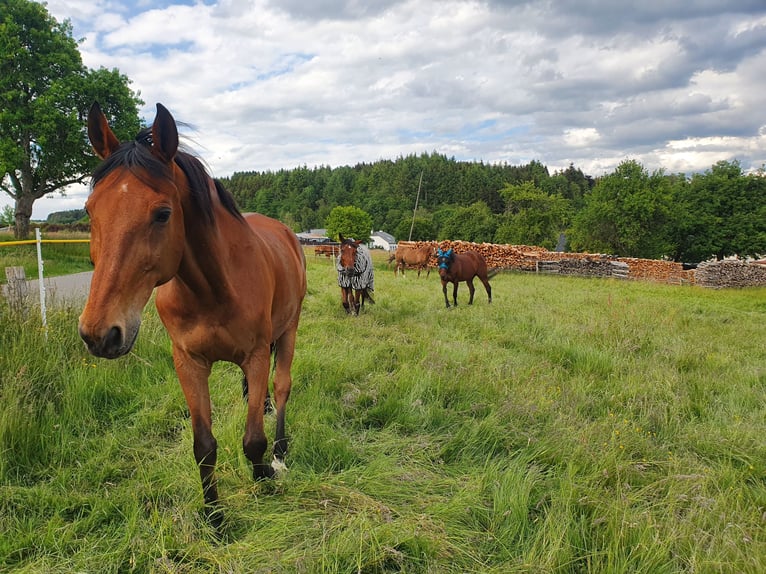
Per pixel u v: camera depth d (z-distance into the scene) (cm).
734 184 3275
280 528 214
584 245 3300
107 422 333
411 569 196
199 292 206
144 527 214
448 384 399
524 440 307
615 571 184
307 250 4162
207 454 224
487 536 216
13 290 440
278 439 283
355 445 302
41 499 231
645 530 204
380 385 399
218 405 358
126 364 410
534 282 1731
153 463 269
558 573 190
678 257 3481
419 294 1143
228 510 228
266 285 243
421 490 253
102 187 165
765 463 292
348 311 796
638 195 3030
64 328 428
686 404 388
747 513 227
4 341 371
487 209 6244
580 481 254
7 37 1714
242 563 189
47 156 1822
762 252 3231
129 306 160
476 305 984
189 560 197
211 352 224
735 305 1205
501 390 390
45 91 1811
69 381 354
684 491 246
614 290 1483
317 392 376
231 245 223
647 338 618
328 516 226
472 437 308
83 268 1341
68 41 1892
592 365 493
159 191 167
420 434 326
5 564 193
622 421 339
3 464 252
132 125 1994
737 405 392
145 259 164
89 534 212
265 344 241
